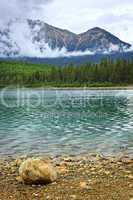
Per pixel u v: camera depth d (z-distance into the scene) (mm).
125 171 17969
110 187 14695
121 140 31578
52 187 14805
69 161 22172
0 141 31938
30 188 14766
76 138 33156
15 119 52219
